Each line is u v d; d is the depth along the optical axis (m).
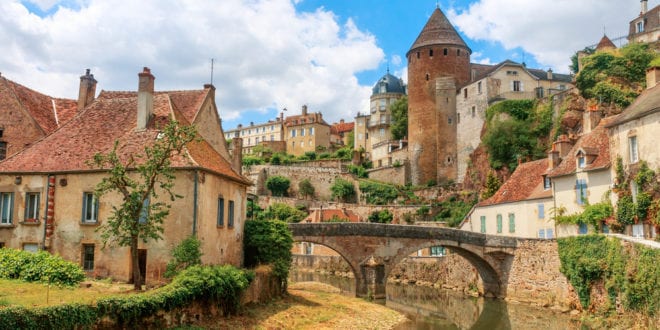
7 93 28.31
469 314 30.94
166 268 20.86
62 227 22.62
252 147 105.62
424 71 73.25
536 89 61.56
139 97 24.78
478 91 66.69
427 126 72.38
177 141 19.86
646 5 62.19
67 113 30.44
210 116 29.14
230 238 25.11
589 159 32.38
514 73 66.00
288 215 64.81
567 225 33.72
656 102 26.95
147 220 19.25
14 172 23.22
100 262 21.94
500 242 35.41
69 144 24.39
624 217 28.41
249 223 27.64
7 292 17.05
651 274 22.12
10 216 23.23
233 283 20.92
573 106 52.62
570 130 52.00
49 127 28.67
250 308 22.70
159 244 21.20
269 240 27.08
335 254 55.66
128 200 18.72
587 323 26.34
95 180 22.58
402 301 35.91
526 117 59.12
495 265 35.94
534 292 32.97
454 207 61.47
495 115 61.03
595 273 26.97
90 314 14.40
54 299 16.00
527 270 33.78
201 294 18.78
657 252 21.81
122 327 15.32
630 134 28.58
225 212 24.52
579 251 28.61
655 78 31.64
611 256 25.73
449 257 43.78
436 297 37.94
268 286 25.86
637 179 27.56
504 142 57.53
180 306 17.78
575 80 54.28
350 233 34.72
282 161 86.25
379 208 65.38
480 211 45.56
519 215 39.34
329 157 91.06
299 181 76.62
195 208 21.27
